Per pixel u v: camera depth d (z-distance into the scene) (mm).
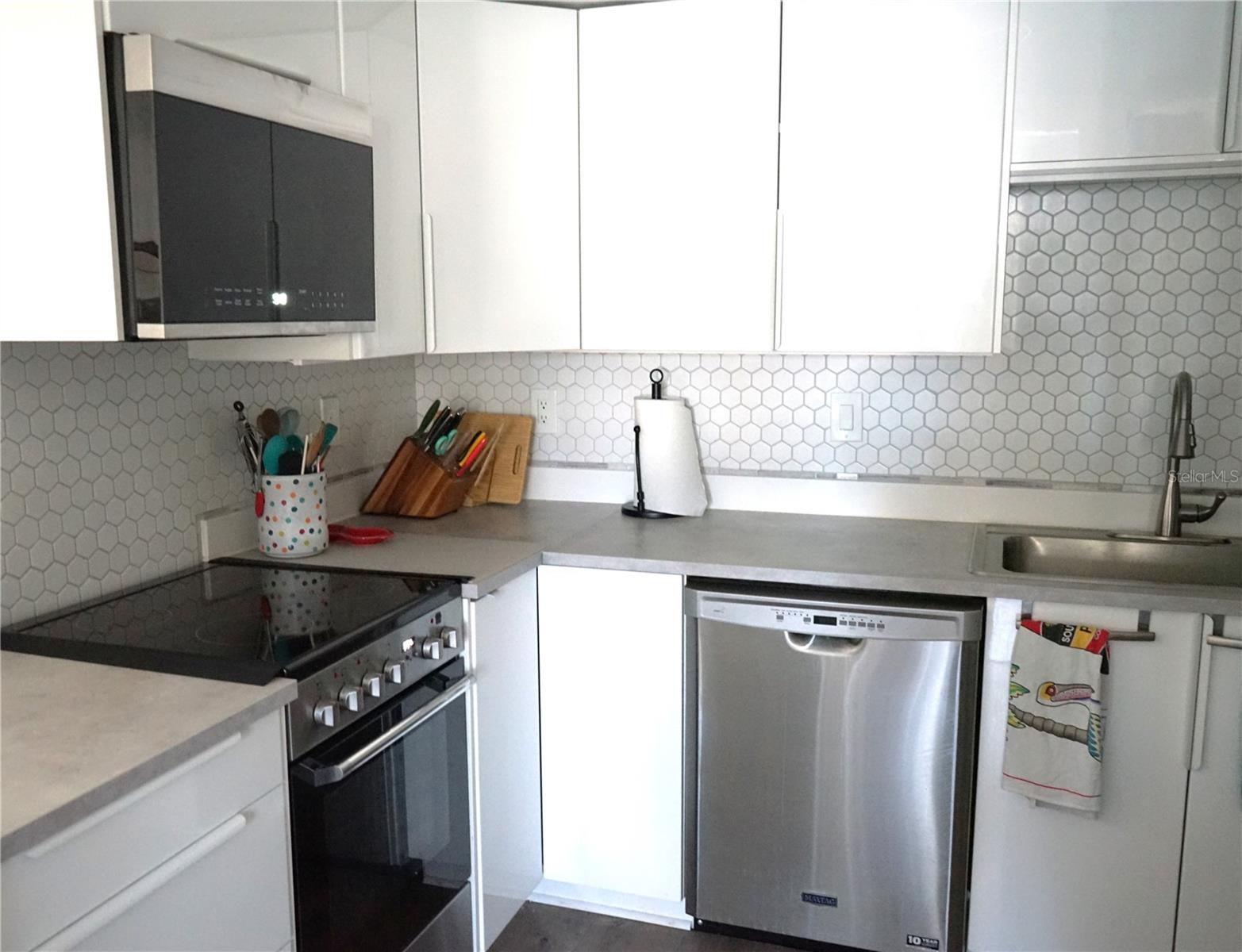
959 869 2088
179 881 1306
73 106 1437
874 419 2635
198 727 1318
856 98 2227
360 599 1867
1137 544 2396
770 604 2084
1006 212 2188
